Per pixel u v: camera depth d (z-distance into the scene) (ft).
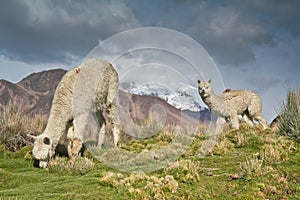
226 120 30.91
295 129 26.04
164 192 15.74
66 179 19.25
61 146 26.30
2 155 25.05
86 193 15.88
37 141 22.45
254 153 22.80
